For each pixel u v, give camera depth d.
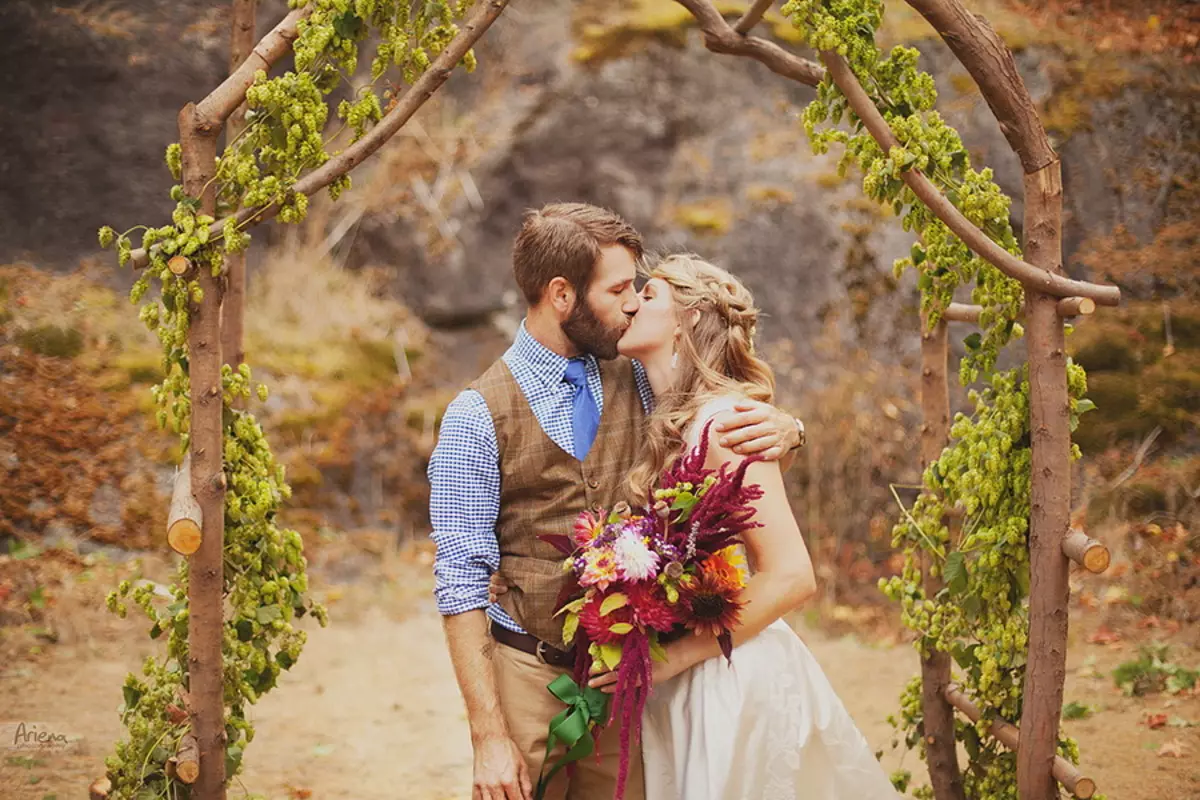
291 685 5.26
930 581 3.27
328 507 7.03
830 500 6.69
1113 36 8.19
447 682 5.35
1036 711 2.72
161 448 6.71
